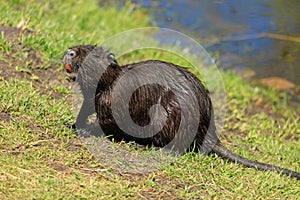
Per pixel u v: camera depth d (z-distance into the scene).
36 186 16.31
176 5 42.09
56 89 23.20
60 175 17.19
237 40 37.38
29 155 17.78
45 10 34.03
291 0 42.00
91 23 34.88
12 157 17.48
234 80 31.77
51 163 17.72
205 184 18.19
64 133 19.47
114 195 16.75
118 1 41.62
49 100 21.97
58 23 31.16
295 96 31.94
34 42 25.92
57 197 15.97
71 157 18.23
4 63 23.97
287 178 19.48
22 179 16.52
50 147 18.58
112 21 36.66
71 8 36.47
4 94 20.84
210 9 41.31
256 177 19.08
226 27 38.94
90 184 17.00
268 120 27.19
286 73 34.16
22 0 33.38
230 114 26.61
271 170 19.61
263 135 24.70
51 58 25.45
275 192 18.53
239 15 40.34
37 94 21.78
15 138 18.47
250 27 38.84
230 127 24.84
